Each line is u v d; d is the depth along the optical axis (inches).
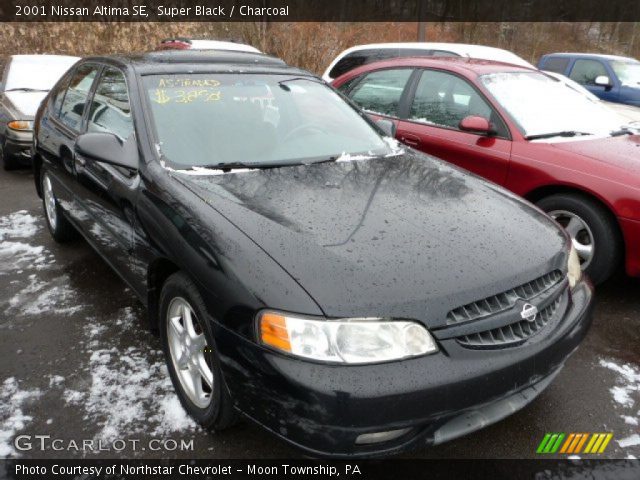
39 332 121.0
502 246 83.9
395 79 193.0
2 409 95.8
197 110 114.1
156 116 109.4
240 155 108.7
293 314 69.4
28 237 179.9
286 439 70.5
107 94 128.5
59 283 145.7
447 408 70.2
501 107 159.6
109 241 118.9
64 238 170.7
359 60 317.4
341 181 101.8
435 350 70.9
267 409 70.9
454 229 86.3
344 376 67.2
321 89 137.6
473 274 76.4
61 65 318.3
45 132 161.9
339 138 123.4
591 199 137.8
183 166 101.7
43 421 93.2
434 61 184.5
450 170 114.9
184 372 93.9
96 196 121.6
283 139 116.6
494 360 73.2
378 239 80.8
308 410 67.4
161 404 97.7
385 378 67.7
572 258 94.9
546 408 99.4
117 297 138.0
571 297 89.9
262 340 70.7
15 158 260.2
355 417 66.9
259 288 72.2
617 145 149.5
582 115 169.0
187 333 90.9
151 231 94.4
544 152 146.2
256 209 86.7
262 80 128.3
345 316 68.7
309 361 68.2
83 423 92.8
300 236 79.7
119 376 105.5
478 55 278.2
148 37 675.4
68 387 102.0
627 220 129.7
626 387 105.7
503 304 76.8
